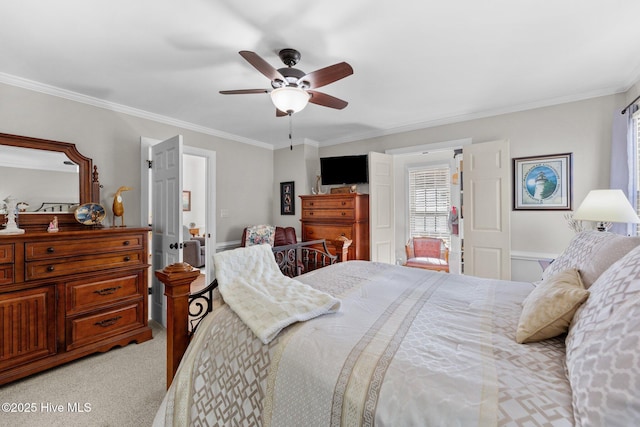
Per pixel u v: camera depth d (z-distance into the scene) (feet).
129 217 10.11
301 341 3.31
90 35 5.98
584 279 3.96
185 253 16.84
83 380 6.49
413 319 3.90
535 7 5.25
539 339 3.22
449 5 5.19
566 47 6.59
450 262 14.93
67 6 5.09
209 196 13.01
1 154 7.55
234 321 3.93
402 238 16.30
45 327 6.73
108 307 7.80
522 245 10.28
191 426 3.55
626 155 8.21
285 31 5.92
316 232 13.52
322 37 6.15
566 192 9.52
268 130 13.33
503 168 10.19
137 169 10.36
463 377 2.54
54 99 8.49
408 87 8.75
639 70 7.61
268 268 5.48
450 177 15.01
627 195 8.14
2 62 7.04
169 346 4.58
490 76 8.04
